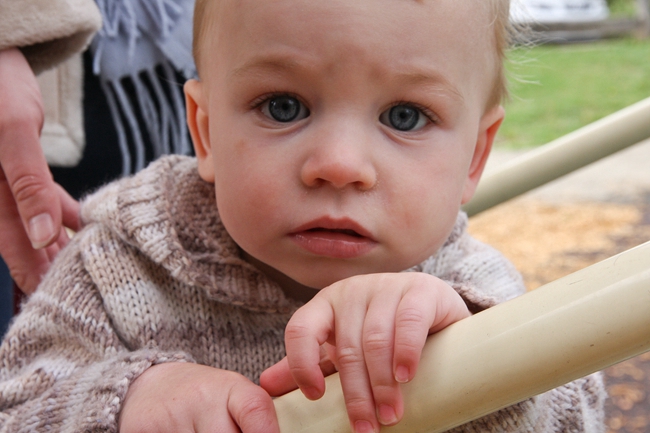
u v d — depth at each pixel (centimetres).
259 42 62
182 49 117
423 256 67
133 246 74
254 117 63
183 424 53
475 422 58
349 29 59
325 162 59
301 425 49
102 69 115
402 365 46
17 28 93
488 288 74
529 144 434
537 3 705
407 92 62
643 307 39
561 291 42
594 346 40
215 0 68
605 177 364
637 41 694
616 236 276
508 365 42
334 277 63
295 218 61
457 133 66
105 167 120
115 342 70
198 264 73
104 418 57
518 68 89
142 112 118
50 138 114
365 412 47
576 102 513
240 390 53
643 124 90
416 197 63
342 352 49
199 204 77
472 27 66
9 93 88
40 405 63
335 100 61
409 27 61
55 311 72
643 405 161
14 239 95
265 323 74
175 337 72
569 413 66
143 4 115
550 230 290
